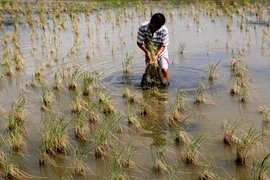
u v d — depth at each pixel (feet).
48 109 24.76
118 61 36.42
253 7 73.20
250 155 18.35
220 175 16.85
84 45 43.80
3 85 29.86
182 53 39.29
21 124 22.48
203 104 25.27
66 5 83.97
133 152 19.01
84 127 21.26
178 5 79.97
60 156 18.83
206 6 73.36
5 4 81.51
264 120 22.27
